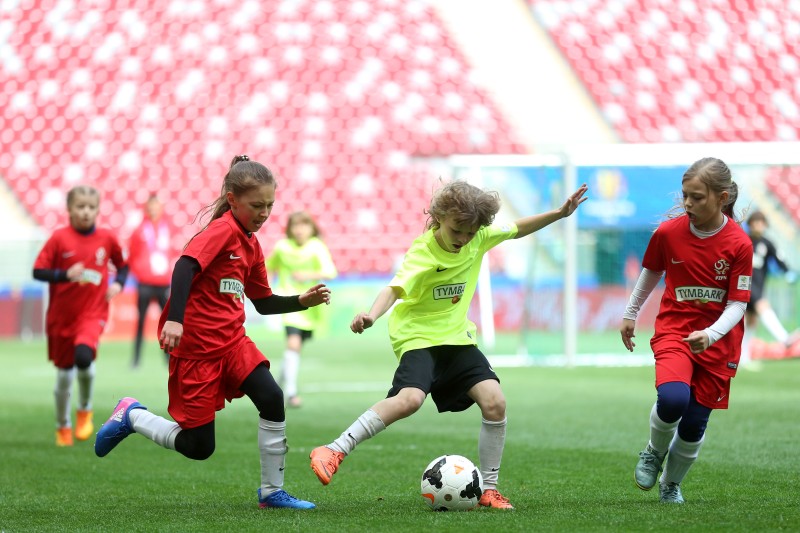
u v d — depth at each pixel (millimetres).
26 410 40062
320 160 110250
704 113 118812
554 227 68062
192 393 18547
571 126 114625
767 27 128375
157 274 59250
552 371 57531
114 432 19375
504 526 16125
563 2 123000
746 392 44188
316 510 18547
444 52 118188
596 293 78125
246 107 114125
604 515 17156
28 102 118000
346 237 102062
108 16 122688
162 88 116562
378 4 120812
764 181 96250
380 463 26109
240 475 24531
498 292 90750
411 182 109250
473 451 28391
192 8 121562
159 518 17938
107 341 87250
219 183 110062
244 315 19156
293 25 119125
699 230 18906
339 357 68062
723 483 21812
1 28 123938
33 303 90562
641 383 49812
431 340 19188
